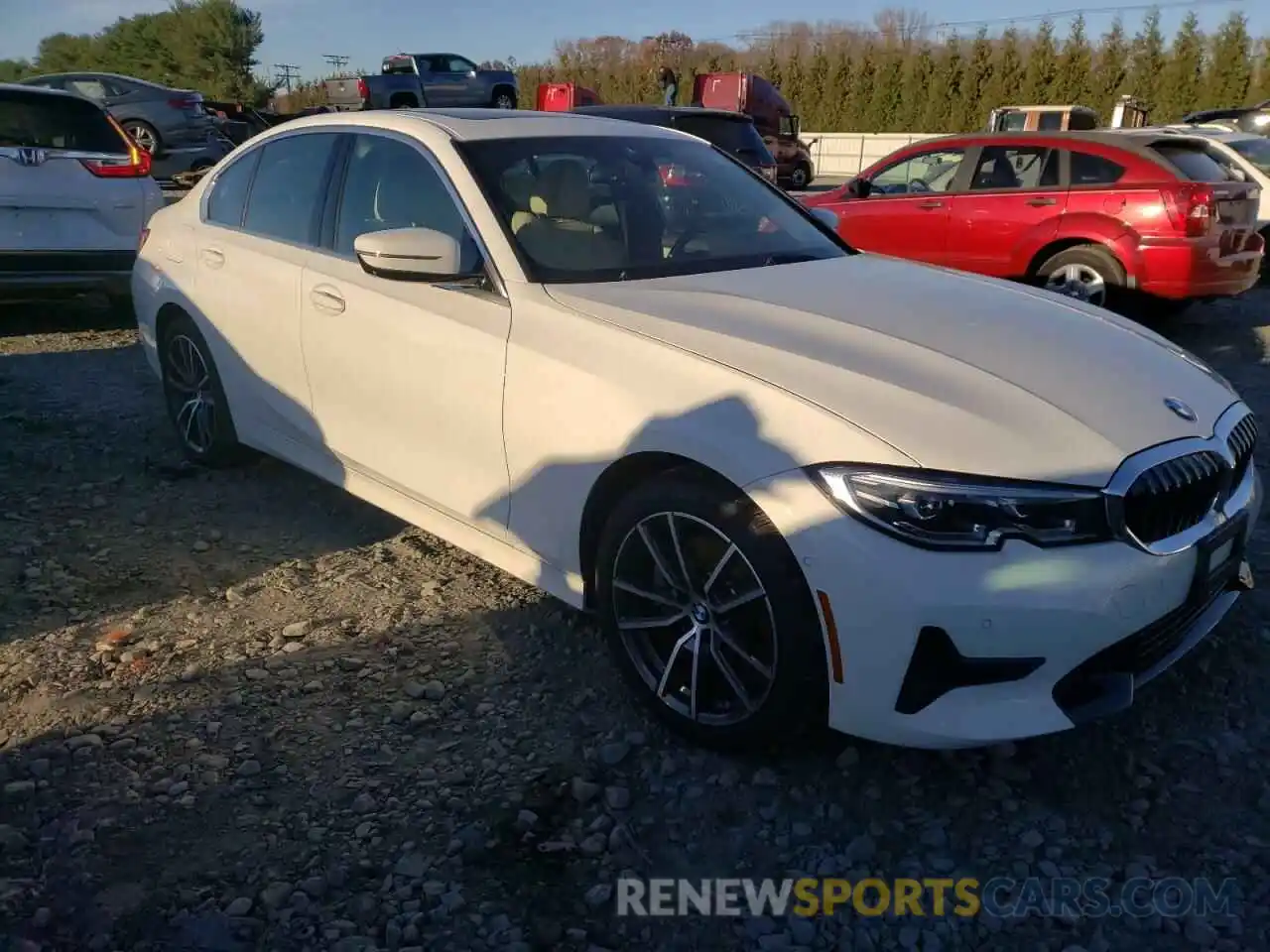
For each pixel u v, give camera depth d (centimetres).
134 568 404
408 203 376
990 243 862
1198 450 266
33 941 227
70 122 776
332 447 406
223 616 367
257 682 326
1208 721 306
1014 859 255
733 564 270
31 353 737
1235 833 262
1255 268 838
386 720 308
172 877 247
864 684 248
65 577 394
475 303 337
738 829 264
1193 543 261
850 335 290
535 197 358
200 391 496
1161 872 250
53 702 314
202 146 1817
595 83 4822
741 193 417
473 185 354
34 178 723
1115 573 243
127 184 770
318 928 232
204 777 281
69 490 481
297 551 421
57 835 260
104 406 612
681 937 232
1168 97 3662
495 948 228
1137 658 262
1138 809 271
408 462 369
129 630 356
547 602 375
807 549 248
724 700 286
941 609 237
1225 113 1484
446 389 342
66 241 742
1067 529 242
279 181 443
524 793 276
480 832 262
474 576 398
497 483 334
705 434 267
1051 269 834
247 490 485
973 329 301
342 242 400
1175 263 774
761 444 257
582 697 318
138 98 1756
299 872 249
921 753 291
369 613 369
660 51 4825
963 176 889
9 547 417
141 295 514
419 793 276
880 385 262
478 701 317
